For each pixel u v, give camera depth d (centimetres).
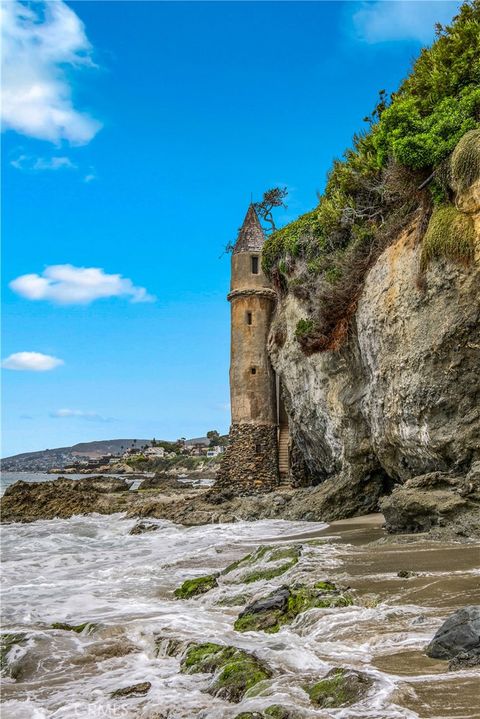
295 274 2731
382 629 680
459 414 1452
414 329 1569
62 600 1150
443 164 1532
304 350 2522
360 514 2217
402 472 1809
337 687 507
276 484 3372
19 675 716
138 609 1027
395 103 1944
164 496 3894
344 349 2220
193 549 1791
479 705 446
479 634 554
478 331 1378
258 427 3403
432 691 482
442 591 811
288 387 2955
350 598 822
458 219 1416
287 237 2808
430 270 1497
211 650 683
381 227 1911
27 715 580
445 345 1444
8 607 1099
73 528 2694
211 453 13600
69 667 732
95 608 1062
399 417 1677
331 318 2231
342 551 1234
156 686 615
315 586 888
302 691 521
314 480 3094
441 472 1434
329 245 2384
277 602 859
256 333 3494
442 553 1095
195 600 1074
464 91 1655
